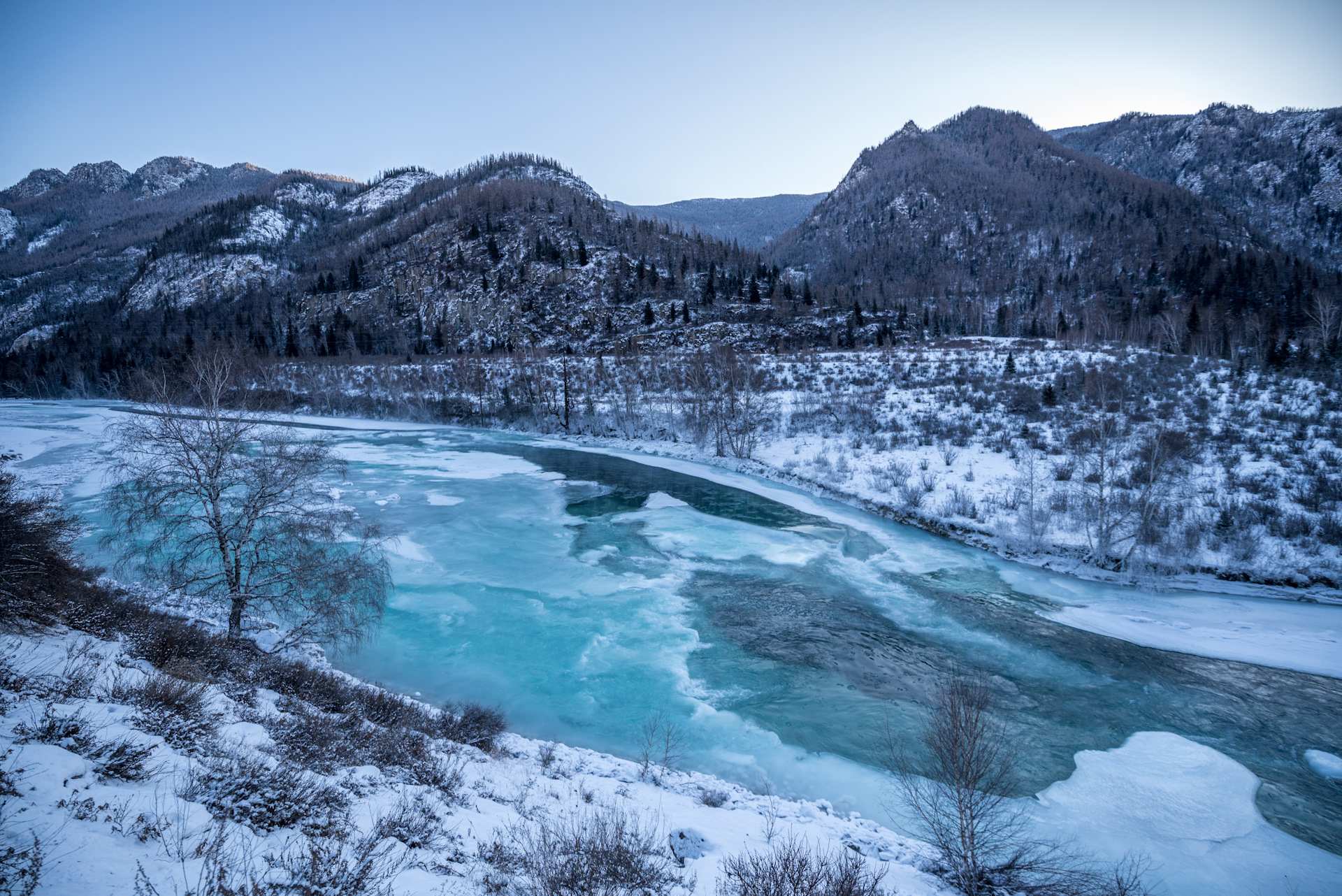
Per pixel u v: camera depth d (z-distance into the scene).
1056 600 20.84
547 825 7.77
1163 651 17.56
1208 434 31.64
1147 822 11.09
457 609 19.52
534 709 14.45
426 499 32.19
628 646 17.47
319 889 4.48
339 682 12.85
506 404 60.56
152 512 11.98
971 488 30.02
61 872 3.70
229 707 8.37
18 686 6.51
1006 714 14.52
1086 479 27.95
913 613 19.89
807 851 8.24
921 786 11.80
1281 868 10.13
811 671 16.34
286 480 12.92
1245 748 13.38
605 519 29.34
